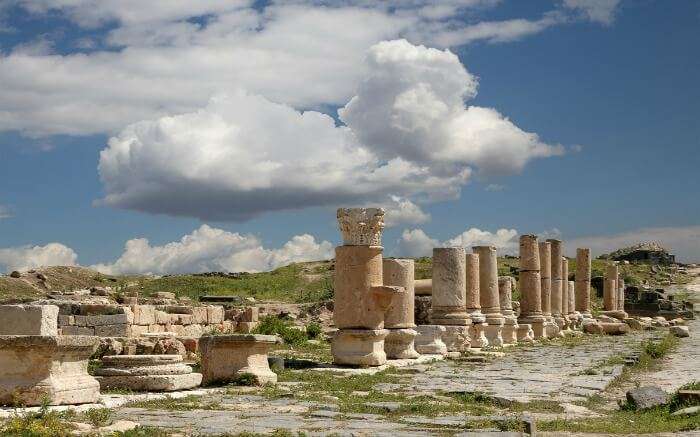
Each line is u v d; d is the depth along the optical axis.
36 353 14.81
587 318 54.97
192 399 16.58
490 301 37.31
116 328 29.17
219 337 19.11
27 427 11.62
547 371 24.62
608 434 12.88
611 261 101.94
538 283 43.66
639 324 56.16
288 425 13.27
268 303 52.97
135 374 17.66
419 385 20.22
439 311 33.19
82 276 55.34
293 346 32.56
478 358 28.53
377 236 24.73
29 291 46.22
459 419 14.37
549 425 13.83
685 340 44.62
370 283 24.45
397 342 27.06
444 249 33.34
